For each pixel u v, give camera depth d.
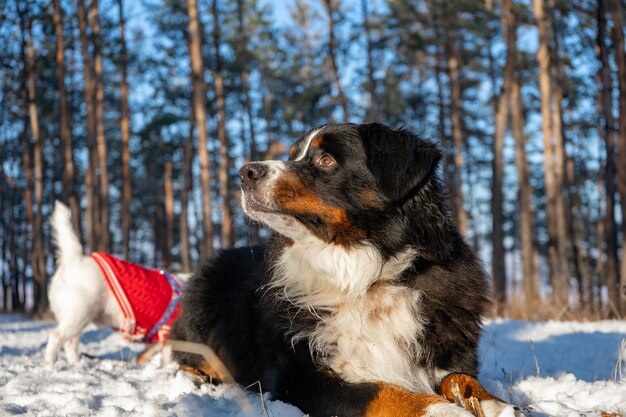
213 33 25.28
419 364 3.41
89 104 19.41
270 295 3.65
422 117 30.61
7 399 3.51
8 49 21.89
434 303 3.44
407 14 22.84
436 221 3.56
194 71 18.08
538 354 5.56
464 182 37.31
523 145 17.64
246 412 3.00
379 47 23.61
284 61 31.11
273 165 3.65
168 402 3.30
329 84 26.03
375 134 3.64
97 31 20.23
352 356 3.34
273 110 33.47
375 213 3.52
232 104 32.41
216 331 4.30
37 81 24.28
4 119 26.86
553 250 15.82
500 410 2.89
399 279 3.49
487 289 3.67
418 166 3.50
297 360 3.33
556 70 17.53
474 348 3.51
